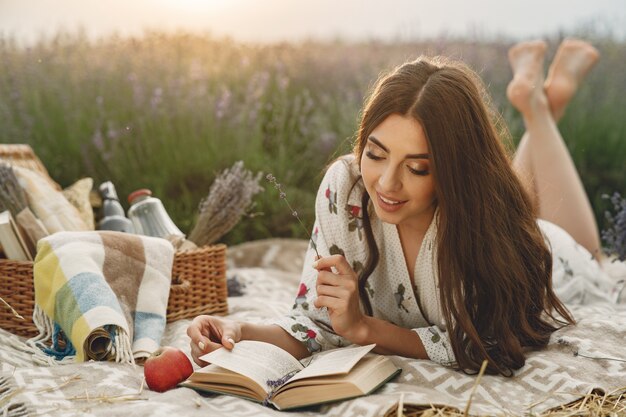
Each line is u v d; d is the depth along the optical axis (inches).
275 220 176.2
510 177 82.4
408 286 88.4
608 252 122.0
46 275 93.4
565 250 115.0
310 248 91.0
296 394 71.6
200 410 69.7
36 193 111.0
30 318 99.0
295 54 231.8
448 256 79.3
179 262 108.3
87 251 95.3
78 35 213.5
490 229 79.7
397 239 86.6
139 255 100.5
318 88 221.1
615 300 115.9
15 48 200.4
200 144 179.6
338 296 79.1
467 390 76.2
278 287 132.8
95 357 86.6
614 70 221.5
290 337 85.9
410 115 72.7
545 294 94.3
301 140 192.4
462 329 81.4
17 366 85.6
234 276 129.8
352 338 81.3
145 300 98.0
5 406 70.5
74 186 122.3
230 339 78.7
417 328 91.4
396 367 78.5
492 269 80.7
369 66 229.5
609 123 200.2
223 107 179.6
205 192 174.2
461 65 83.1
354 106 203.2
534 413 71.4
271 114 204.8
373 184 76.1
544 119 140.3
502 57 226.8
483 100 80.0
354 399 69.9
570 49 146.6
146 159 179.2
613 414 71.4
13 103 185.8
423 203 75.9
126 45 205.3
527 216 85.1
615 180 190.7
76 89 192.5
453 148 74.4
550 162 137.6
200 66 201.9
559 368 80.0
